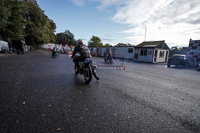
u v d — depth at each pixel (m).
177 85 4.61
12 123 1.77
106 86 3.97
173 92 3.68
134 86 4.14
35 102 2.51
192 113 2.37
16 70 5.90
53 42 50.53
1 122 1.78
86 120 1.96
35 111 2.15
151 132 1.73
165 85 4.52
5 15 14.58
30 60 10.65
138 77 5.85
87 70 4.09
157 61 20.52
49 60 11.56
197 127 1.90
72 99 2.77
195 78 6.38
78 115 2.10
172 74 7.54
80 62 4.58
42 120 1.89
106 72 6.92
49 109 2.25
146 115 2.21
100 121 1.95
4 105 2.31
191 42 12.99
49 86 3.65
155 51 19.61
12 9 18.80
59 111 2.20
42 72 5.73
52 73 5.61
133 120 2.02
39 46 42.84
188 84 4.87
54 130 1.67
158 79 5.64
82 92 3.27
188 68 12.19
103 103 2.64
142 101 2.85
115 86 4.02
